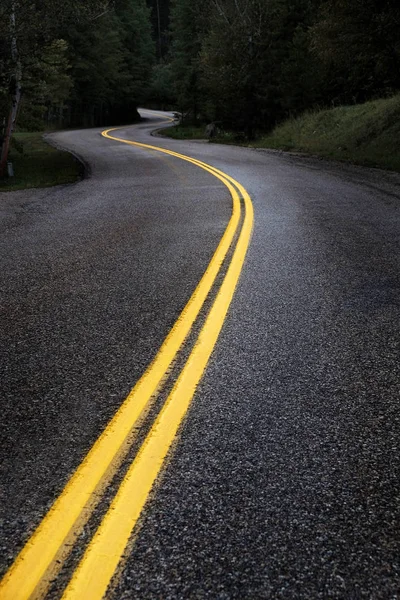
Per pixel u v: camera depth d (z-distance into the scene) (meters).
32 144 35.69
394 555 1.77
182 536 1.87
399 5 16.61
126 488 2.14
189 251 6.41
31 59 19.12
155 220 8.65
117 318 4.22
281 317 4.12
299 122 29.30
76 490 2.14
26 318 4.31
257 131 34.00
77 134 43.56
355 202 9.83
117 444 2.47
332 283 4.99
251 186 12.57
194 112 50.25
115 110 69.75
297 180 13.54
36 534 1.90
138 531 1.90
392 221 7.96
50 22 18.39
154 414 2.74
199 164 18.84
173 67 53.47
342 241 6.71
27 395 3.00
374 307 4.32
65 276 5.57
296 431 2.55
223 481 2.17
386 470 2.24
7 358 3.52
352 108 26.25
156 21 117.25
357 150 19.73
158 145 30.41
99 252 6.61
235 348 3.56
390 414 2.70
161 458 2.35
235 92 33.50
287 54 33.03
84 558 1.78
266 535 1.86
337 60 19.44
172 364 3.33
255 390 2.97
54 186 15.32
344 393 2.93
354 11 17.17
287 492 2.10
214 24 37.12
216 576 1.70
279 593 1.63
